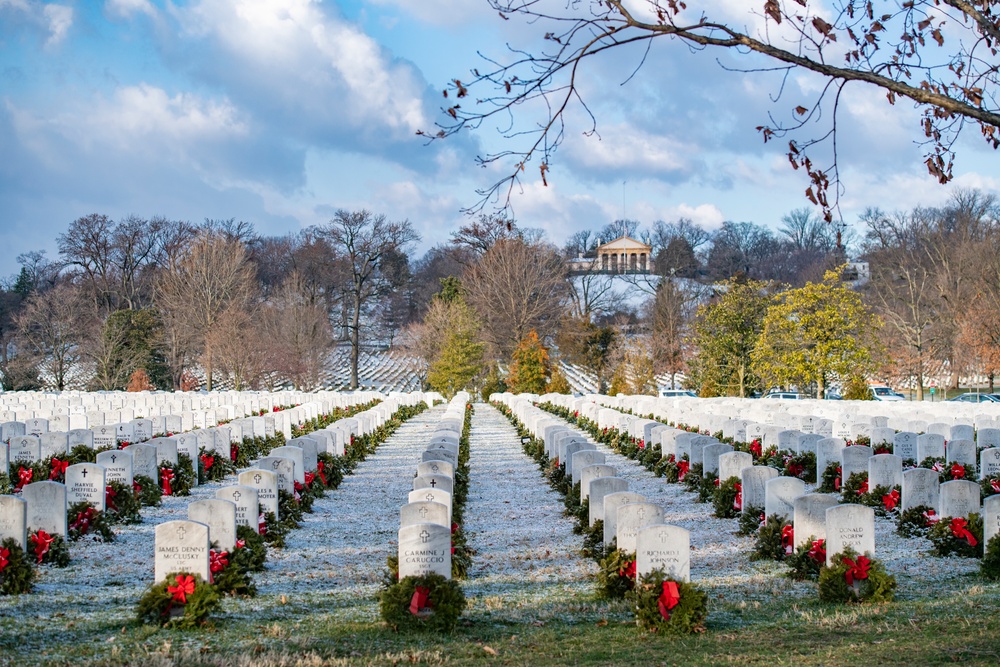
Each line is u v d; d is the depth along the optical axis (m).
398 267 113.75
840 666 9.65
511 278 86.62
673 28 7.89
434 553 12.05
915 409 40.09
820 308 53.38
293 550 17.25
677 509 21.23
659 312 82.12
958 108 7.62
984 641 10.36
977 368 58.06
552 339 90.56
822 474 22.41
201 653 10.53
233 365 71.75
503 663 10.14
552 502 23.08
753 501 18.66
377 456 34.25
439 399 76.19
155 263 102.94
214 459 26.03
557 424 33.53
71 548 16.75
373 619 12.30
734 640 10.96
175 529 12.07
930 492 17.92
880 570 12.92
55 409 46.47
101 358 75.38
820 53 7.88
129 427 29.41
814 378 52.56
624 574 13.21
